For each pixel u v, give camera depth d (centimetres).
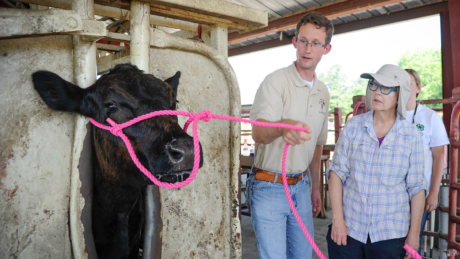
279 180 208
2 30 125
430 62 3869
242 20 197
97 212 156
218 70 203
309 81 223
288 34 998
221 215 206
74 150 146
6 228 139
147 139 133
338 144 208
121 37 230
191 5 169
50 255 149
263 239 208
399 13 784
